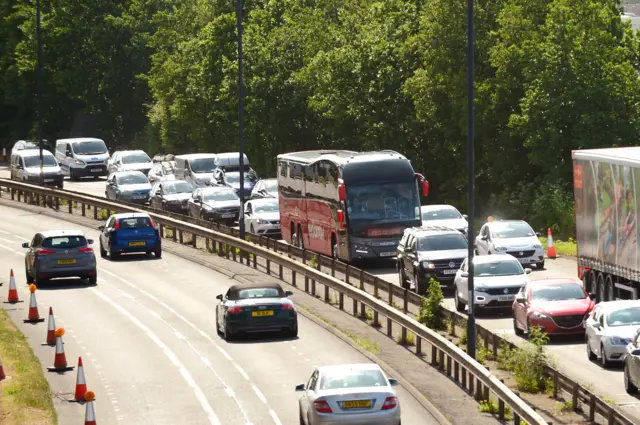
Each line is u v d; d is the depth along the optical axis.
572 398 75.19
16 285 137.25
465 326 98.94
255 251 144.88
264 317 103.19
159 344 103.12
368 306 118.88
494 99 195.38
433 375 88.69
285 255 152.25
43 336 107.94
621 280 106.94
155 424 75.56
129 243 154.38
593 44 185.50
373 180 145.00
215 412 78.31
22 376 88.94
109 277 141.50
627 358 78.94
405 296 111.81
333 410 64.44
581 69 184.00
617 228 105.31
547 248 154.25
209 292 130.50
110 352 100.25
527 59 190.50
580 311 97.56
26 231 183.38
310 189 157.62
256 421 75.31
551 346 97.44
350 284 121.75
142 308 121.06
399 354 97.12
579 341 99.62
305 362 94.06
